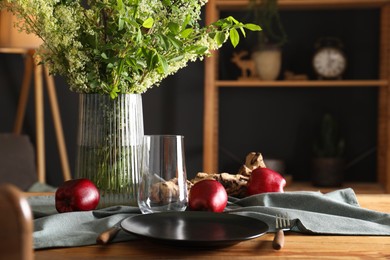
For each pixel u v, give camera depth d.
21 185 3.27
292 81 3.52
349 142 3.84
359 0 3.47
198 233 1.13
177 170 1.28
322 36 3.83
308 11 3.83
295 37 3.84
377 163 3.76
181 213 1.23
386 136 3.54
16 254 0.75
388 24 3.55
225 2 3.53
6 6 1.36
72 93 4.02
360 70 3.81
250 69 3.64
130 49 1.33
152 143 1.27
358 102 3.82
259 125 3.90
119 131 1.38
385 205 1.58
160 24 1.40
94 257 1.04
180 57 1.39
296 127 3.87
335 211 1.37
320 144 3.79
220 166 3.94
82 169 1.40
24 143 3.39
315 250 1.09
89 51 1.36
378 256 1.05
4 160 3.28
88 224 1.23
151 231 1.14
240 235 1.12
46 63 1.40
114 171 1.38
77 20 1.35
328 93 3.84
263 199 1.41
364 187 3.50
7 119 4.02
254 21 3.79
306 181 3.87
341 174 3.51
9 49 3.63
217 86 3.75
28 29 1.36
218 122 3.92
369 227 1.25
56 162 4.04
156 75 1.42
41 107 3.77
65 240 1.12
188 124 3.95
